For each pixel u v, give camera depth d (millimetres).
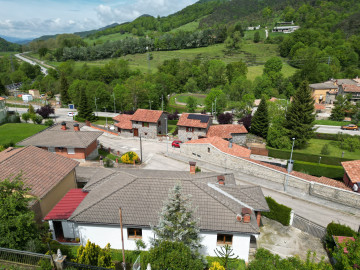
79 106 85562
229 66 144250
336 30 170000
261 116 67625
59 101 114812
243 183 39656
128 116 71688
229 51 198000
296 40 167750
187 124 60875
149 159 50531
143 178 25328
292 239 26078
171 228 18547
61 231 25812
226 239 22188
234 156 44219
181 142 58594
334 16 194250
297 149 62062
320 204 33688
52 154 31875
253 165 42188
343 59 136500
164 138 65312
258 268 18562
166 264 15281
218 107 90562
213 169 45281
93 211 22500
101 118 89375
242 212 21469
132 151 52562
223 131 60000
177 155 52781
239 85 112500
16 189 18688
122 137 67625
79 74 150750
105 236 22625
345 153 59062
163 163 48344
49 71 156250
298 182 37688
